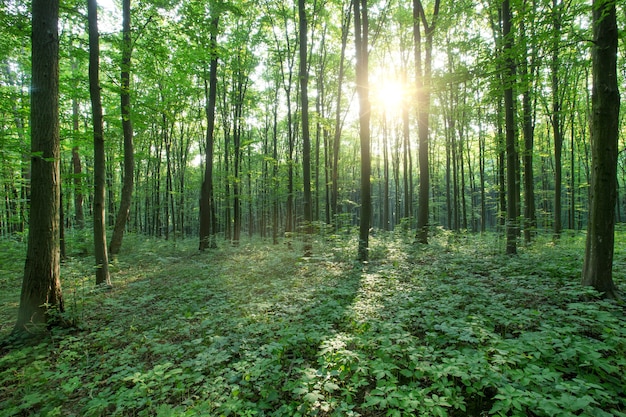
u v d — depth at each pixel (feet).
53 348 17.56
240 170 84.89
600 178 17.99
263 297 23.30
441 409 9.18
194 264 38.40
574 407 8.36
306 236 38.60
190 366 13.42
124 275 34.81
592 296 17.39
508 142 33.01
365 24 33.60
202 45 34.78
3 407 12.55
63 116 48.49
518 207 52.44
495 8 35.40
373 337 14.40
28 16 26.07
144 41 33.32
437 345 13.78
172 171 93.45
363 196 33.71
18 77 55.01
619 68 44.55
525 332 13.82
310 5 54.75
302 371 12.04
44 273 19.49
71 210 78.13
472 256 32.22
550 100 43.65
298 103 74.95
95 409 11.14
